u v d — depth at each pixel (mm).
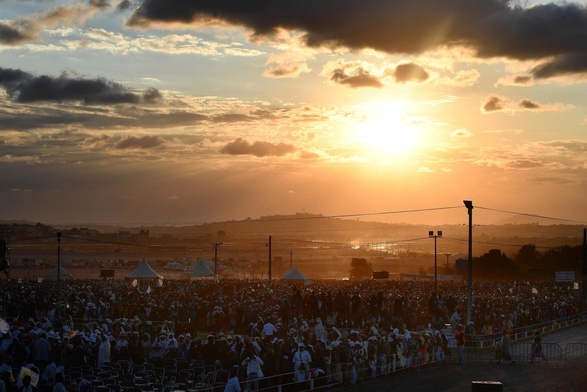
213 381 30219
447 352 47406
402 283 99438
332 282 111000
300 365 32156
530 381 37500
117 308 52375
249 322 49469
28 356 29469
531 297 73000
